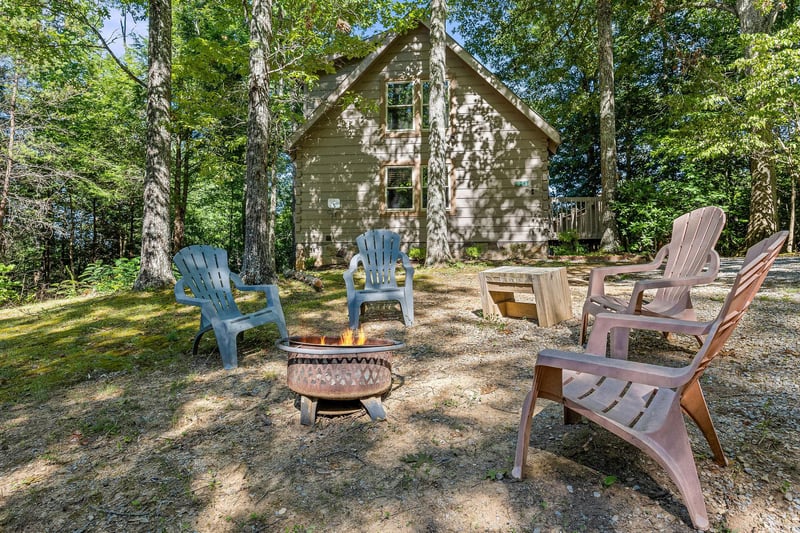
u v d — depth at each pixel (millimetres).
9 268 10367
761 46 8234
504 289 4613
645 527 1528
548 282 4383
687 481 1512
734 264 8820
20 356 4113
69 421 2635
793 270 7301
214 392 3020
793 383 2631
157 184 7914
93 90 14656
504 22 15836
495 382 2998
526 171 11984
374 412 2496
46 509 1797
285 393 2967
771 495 1647
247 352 3951
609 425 1599
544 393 1824
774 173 11305
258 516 1708
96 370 3604
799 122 8852
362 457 2104
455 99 12094
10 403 2975
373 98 12258
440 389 2926
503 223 12016
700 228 3273
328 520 1664
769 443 1998
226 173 13633
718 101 9992
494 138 12031
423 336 4254
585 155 21359
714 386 2676
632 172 19781
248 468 2047
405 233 12148
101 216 18141
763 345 3361
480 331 4328
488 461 1995
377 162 12219
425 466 1986
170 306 6219
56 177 13328
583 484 1784
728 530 1483
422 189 12172
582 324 3688
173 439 2359
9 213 12625
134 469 2074
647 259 10914
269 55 7551
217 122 10547
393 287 4949
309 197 12266
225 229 24672
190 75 9578
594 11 14477
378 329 4574
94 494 1890
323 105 11664
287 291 7133
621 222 12125
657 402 1752
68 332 5062
